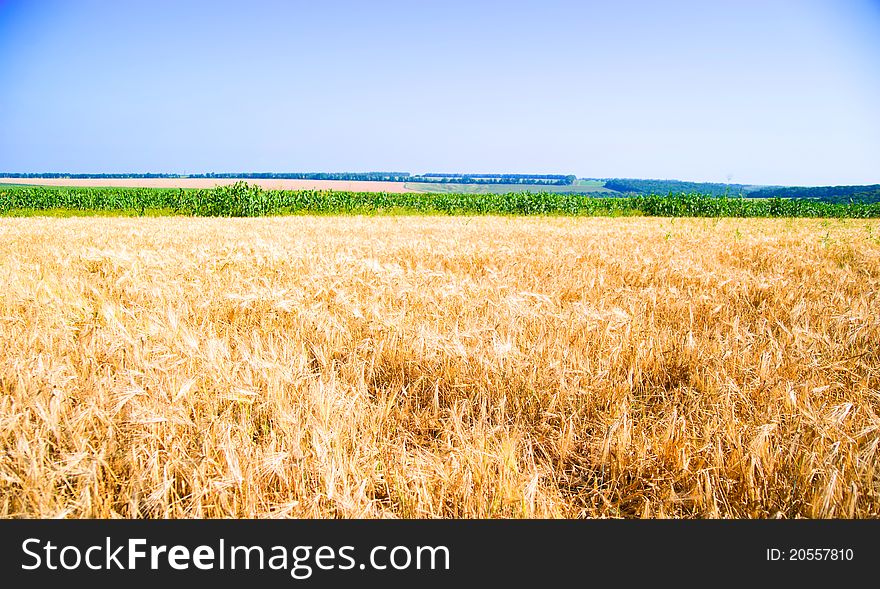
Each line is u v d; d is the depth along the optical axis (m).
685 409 3.23
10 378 3.09
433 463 2.55
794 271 8.37
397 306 5.03
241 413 2.92
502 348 3.58
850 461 2.49
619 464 2.70
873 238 14.09
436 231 16.59
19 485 2.32
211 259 7.60
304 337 4.27
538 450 2.99
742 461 2.55
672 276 7.44
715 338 4.41
